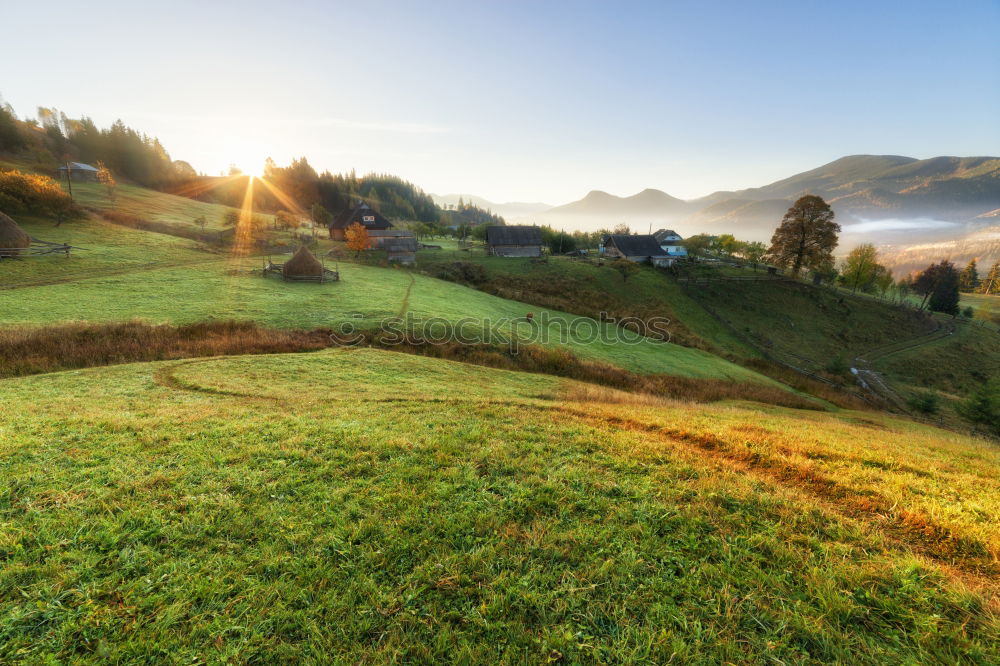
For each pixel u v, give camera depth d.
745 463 8.34
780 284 74.38
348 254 68.94
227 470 7.30
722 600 4.38
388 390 17.19
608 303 60.69
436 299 43.12
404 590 4.53
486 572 4.77
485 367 25.62
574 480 7.05
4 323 23.61
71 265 40.69
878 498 6.68
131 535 5.32
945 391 51.66
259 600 4.35
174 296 33.62
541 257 84.56
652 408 16.36
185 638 3.92
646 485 6.85
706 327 57.44
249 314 30.30
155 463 7.58
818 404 31.84
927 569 4.79
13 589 4.39
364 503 6.24
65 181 97.19
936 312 87.88
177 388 15.47
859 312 70.50
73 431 9.16
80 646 3.85
